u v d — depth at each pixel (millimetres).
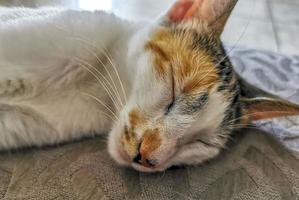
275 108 280
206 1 267
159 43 257
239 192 242
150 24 277
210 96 256
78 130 263
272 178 253
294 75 381
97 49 267
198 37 269
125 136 238
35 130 251
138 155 234
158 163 235
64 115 255
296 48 593
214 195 239
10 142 249
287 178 254
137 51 261
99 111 266
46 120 251
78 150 254
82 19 272
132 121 239
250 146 274
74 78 260
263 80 366
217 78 262
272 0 707
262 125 299
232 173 254
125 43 274
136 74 254
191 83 251
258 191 244
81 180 232
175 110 245
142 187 237
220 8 269
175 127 242
